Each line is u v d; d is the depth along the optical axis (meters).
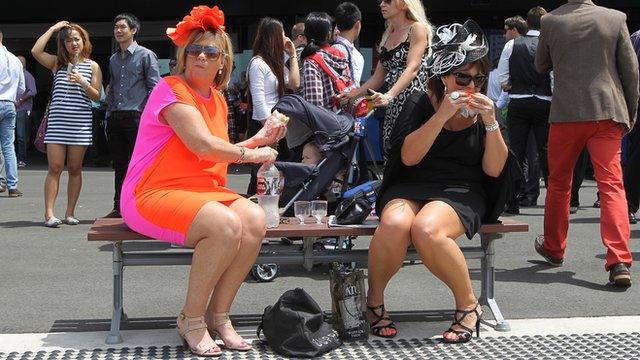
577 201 9.73
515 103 9.50
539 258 7.04
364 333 4.68
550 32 6.17
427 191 4.82
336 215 4.92
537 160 10.38
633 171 8.65
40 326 4.98
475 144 4.90
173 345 4.56
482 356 4.38
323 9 16.67
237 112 14.38
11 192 11.59
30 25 19.41
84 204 10.72
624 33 6.01
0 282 6.18
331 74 6.92
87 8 17.56
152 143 4.51
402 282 6.17
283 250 5.17
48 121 8.83
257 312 5.31
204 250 4.30
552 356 4.37
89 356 4.36
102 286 6.05
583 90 6.00
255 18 17.94
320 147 6.17
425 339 4.70
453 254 4.55
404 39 6.33
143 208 4.44
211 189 4.56
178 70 4.65
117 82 8.76
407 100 4.95
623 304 5.53
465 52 4.68
